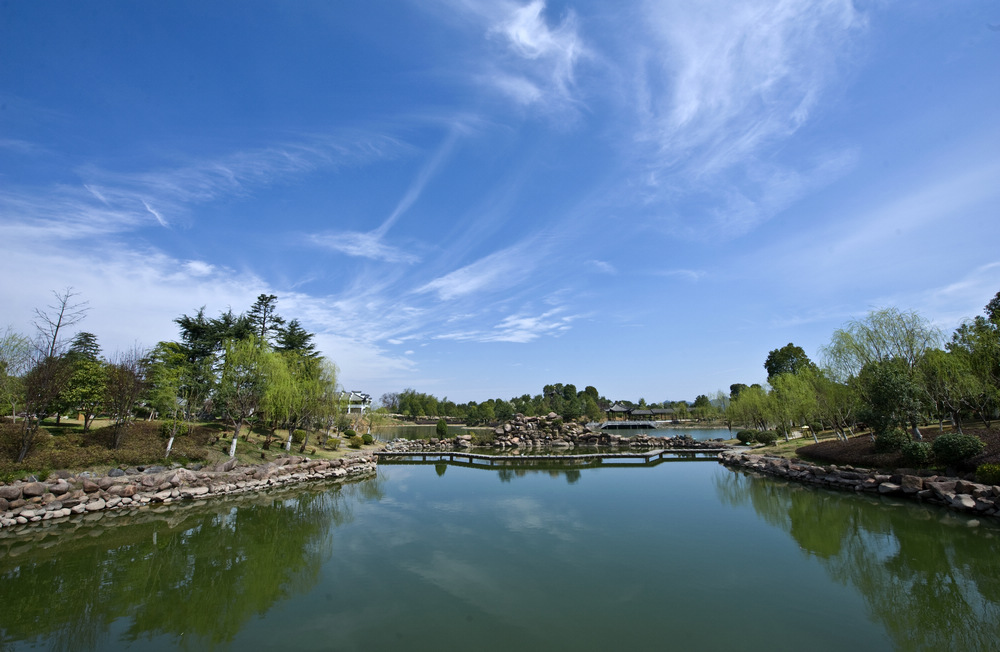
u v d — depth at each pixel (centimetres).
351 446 4253
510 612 944
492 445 5062
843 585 1067
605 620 905
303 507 1995
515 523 1678
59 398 2198
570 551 1346
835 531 1498
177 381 2728
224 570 1222
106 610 986
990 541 1309
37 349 2155
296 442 3756
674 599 1002
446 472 3181
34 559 1314
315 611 963
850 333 2617
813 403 3228
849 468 2266
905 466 2053
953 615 904
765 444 4181
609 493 2272
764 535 1485
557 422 5819
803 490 2216
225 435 3162
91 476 1995
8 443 1980
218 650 805
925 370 2312
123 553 1367
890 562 1198
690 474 2959
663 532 1538
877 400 2256
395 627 884
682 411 10062
